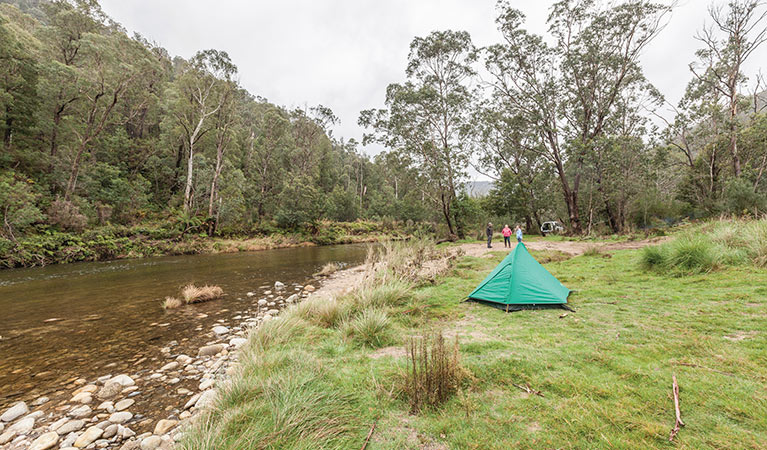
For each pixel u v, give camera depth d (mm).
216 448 2080
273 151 44125
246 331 5789
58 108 25125
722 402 2223
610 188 23453
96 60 24281
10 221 16297
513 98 24594
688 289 5332
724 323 3682
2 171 20984
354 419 2408
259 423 2332
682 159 29453
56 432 2891
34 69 24484
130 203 27094
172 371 4211
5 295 9086
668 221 24016
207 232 27859
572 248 15023
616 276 7066
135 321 6516
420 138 25812
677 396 2275
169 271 13812
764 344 3057
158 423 2955
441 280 8359
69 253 17375
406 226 42250
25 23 32781
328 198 46500
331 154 57812
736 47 22141
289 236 31297
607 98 22594
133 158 33531
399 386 2816
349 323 4895
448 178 25375
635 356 3084
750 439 1844
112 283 10891
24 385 3893
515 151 27500
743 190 16953
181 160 36969
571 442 1961
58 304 7969
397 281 7422
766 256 6168
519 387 2693
